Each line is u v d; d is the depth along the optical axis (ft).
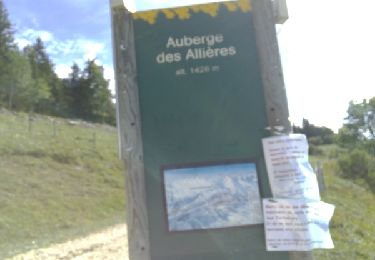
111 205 22.89
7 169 22.95
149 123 3.64
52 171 25.16
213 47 3.69
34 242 14.32
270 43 3.67
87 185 24.86
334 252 8.15
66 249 12.91
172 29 3.71
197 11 3.72
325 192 18.45
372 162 38.27
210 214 3.54
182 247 3.52
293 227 3.46
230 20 3.72
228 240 3.52
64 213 19.63
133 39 3.71
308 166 3.57
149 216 3.57
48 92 67.87
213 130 3.62
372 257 8.17
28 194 20.58
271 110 3.60
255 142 3.60
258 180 3.56
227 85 3.66
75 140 33.88
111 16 3.76
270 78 3.64
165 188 3.58
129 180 3.60
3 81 59.00
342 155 41.65
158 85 3.67
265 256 3.50
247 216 3.53
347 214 13.94
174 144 3.61
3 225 15.97
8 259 11.72
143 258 3.51
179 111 3.64
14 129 32.12
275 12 3.73
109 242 13.79
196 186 3.57
